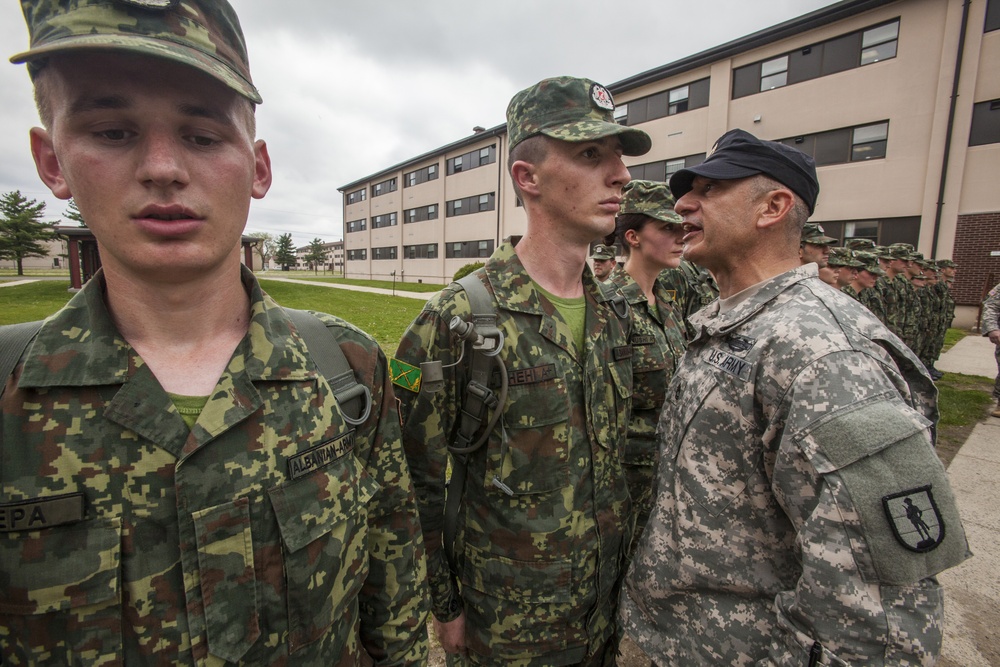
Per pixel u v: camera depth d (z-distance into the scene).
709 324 1.35
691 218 1.41
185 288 0.78
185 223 0.73
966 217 11.97
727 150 1.33
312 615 0.81
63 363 0.71
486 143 25.23
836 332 1.04
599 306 1.64
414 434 1.41
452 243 28.50
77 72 0.67
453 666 1.57
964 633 2.31
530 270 1.57
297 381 0.86
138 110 0.69
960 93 11.80
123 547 0.69
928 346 7.64
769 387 1.10
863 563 0.90
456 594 1.54
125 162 0.70
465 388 1.42
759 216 1.28
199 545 0.72
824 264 5.07
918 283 7.64
